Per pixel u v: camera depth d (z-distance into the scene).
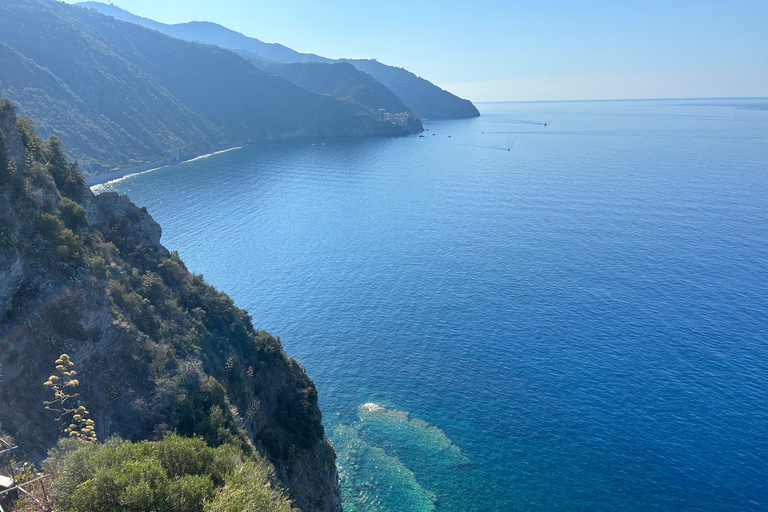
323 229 162.62
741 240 136.25
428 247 144.75
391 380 83.81
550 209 179.88
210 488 27.92
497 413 75.44
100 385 40.06
